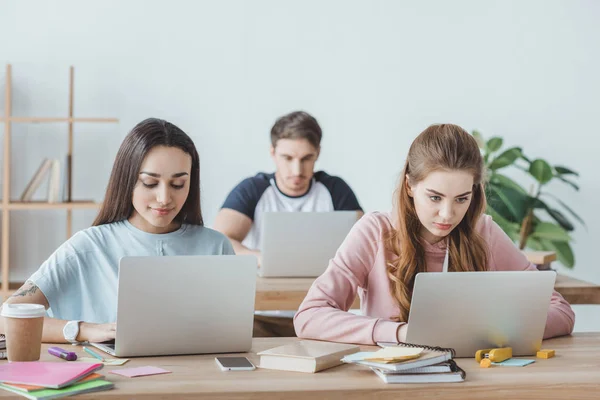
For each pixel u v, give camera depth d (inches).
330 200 146.1
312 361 68.2
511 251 92.3
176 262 72.2
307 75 187.8
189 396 61.6
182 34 183.2
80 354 73.6
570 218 196.5
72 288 84.9
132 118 182.4
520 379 67.2
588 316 197.6
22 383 60.8
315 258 123.4
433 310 73.0
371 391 63.6
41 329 70.5
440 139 80.7
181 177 82.8
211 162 185.6
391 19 189.6
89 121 173.3
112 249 86.3
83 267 85.0
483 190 86.7
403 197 86.9
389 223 89.4
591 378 67.8
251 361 72.1
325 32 187.8
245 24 184.9
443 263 88.3
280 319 118.8
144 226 87.7
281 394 62.5
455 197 80.0
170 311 72.5
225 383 64.2
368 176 191.2
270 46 186.2
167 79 183.2
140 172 82.4
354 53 188.9
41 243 180.9
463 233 87.6
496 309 74.4
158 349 72.9
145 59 182.2
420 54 191.2
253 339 82.0
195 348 73.9
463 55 192.7
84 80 180.2
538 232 179.6
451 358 68.9
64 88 179.8
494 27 193.3
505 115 194.7
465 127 193.8
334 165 190.2
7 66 170.6
